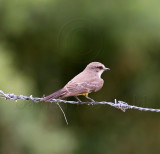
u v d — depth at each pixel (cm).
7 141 1289
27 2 1358
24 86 1320
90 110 1567
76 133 1539
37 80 1489
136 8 1408
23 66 1462
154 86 1507
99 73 1084
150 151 1620
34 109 1307
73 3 1416
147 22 1407
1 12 1378
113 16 1419
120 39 1432
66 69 1526
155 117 1612
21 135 1289
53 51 1488
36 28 1418
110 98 1556
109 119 1609
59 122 1395
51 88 1509
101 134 1605
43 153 1305
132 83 1531
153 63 1502
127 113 1612
